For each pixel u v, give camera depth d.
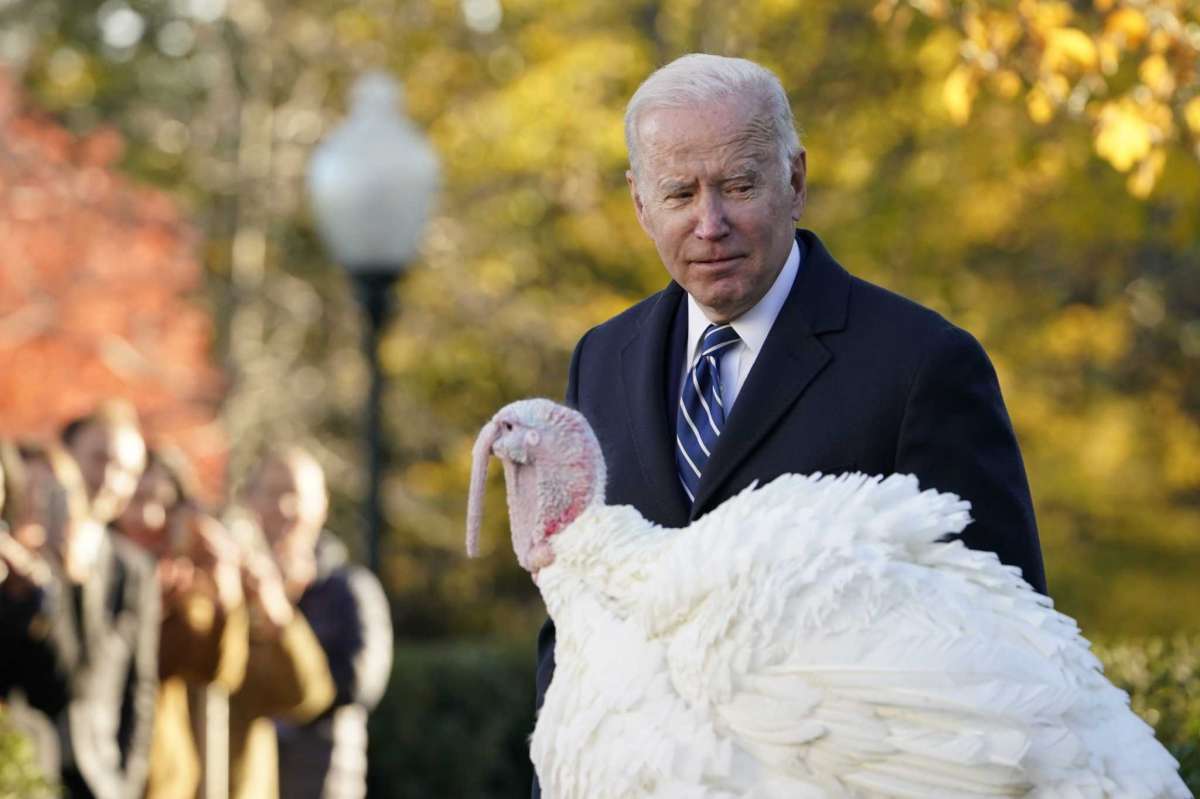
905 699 4.70
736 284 5.49
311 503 11.01
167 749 10.07
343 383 28.00
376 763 16.03
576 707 5.17
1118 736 4.76
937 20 11.24
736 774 4.83
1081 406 23.83
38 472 9.25
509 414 5.62
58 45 32.78
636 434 5.89
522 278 26.92
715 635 4.91
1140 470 23.83
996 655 4.71
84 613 9.22
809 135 18.31
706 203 5.39
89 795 9.24
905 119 18.11
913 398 5.44
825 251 5.83
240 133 29.41
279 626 10.30
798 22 18.89
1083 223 16.44
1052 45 10.64
